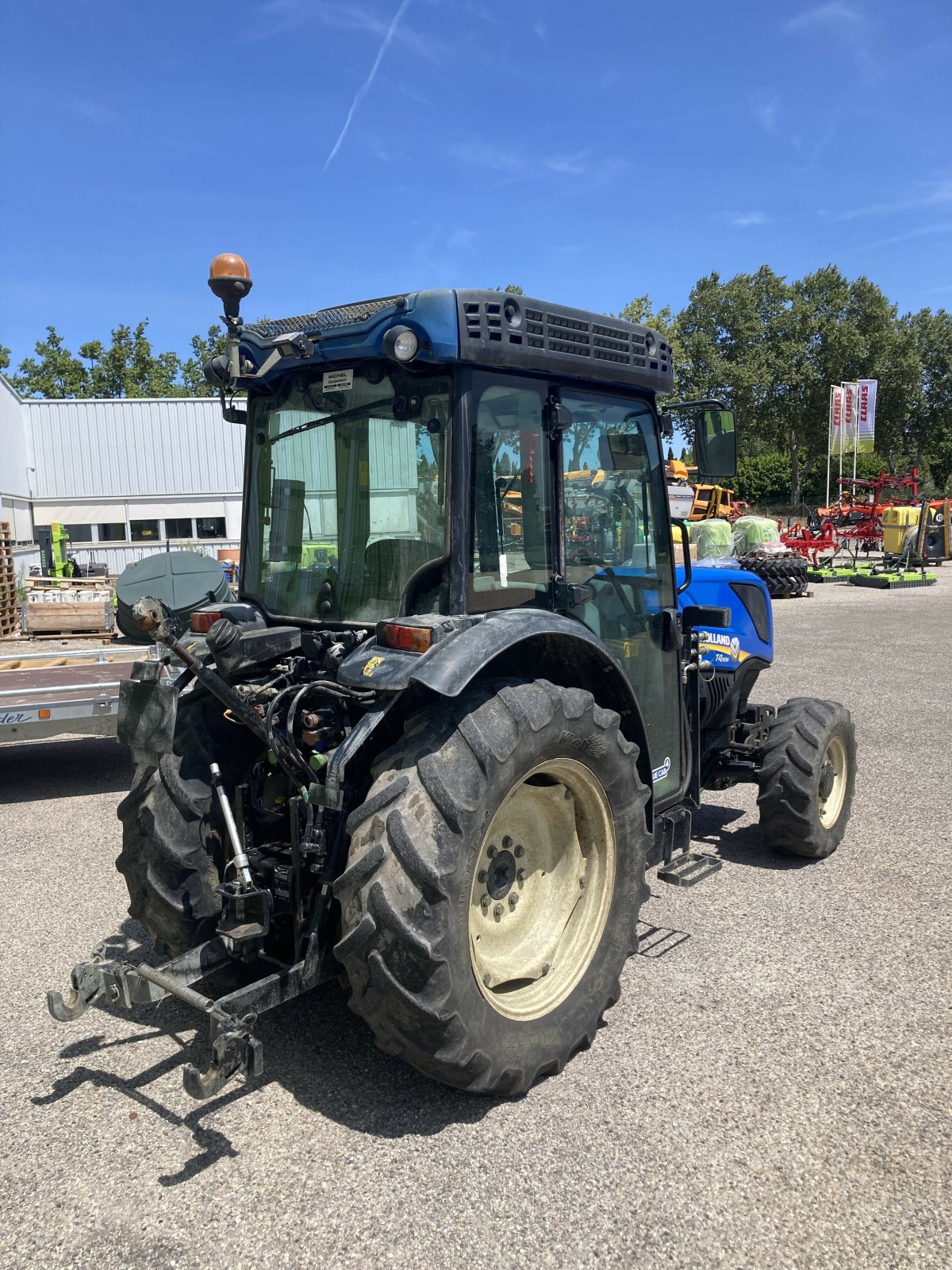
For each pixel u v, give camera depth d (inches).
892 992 128.6
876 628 540.1
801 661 422.3
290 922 114.3
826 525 944.9
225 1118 101.6
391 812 92.2
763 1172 92.4
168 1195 89.7
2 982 134.8
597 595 134.6
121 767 265.3
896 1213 86.9
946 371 2415.1
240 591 136.3
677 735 155.9
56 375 1788.9
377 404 113.8
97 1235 84.7
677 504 674.8
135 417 925.8
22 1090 107.9
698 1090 106.0
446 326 100.7
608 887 116.2
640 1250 82.3
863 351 2183.8
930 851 185.6
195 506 943.0
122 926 154.3
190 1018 125.5
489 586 111.2
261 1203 88.5
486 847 106.3
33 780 251.6
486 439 110.3
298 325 115.9
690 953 140.7
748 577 197.8
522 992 107.7
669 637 151.4
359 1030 120.2
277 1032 119.6
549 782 112.0
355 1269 80.4
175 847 113.2
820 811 178.9
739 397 2224.4
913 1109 102.6
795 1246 82.9
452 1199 88.6
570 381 124.3
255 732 102.7
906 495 1160.2
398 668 96.4
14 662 283.4
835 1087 106.7
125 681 116.6
